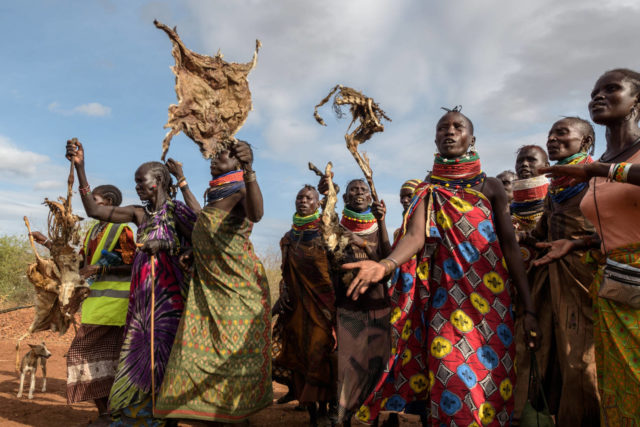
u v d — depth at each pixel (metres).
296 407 5.95
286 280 5.50
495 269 3.37
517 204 4.74
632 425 2.77
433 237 3.45
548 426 3.30
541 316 3.82
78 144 4.75
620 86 3.06
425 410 3.75
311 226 5.35
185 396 3.92
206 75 3.77
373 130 3.92
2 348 9.13
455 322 3.28
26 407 5.47
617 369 2.86
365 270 2.76
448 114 3.60
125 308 5.08
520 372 3.89
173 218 4.72
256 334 4.18
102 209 4.80
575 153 3.95
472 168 3.54
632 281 2.78
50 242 5.50
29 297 14.92
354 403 4.16
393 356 3.45
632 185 2.81
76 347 5.00
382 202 4.57
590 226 3.52
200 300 4.16
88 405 5.78
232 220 4.13
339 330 4.31
